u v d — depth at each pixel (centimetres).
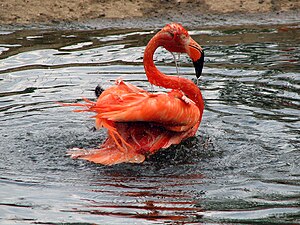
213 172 1485
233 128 1727
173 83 1669
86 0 3061
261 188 1395
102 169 1498
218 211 1281
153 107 1484
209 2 3100
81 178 1448
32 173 1471
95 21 2889
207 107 1866
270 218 1247
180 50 1680
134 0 3092
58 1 3028
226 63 2236
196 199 1341
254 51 2372
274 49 2398
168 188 1399
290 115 1795
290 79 2066
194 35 2650
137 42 2523
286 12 3016
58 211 1278
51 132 1714
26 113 1827
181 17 2958
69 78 2095
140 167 1509
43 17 2902
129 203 1320
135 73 2139
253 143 1633
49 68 2191
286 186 1404
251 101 1902
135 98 1520
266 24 2842
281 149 1598
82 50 2405
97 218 1249
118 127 1559
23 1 3006
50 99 1933
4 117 1795
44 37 2616
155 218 1249
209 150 1595
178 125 1559
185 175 1470
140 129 1568
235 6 3069
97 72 2147
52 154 1580
